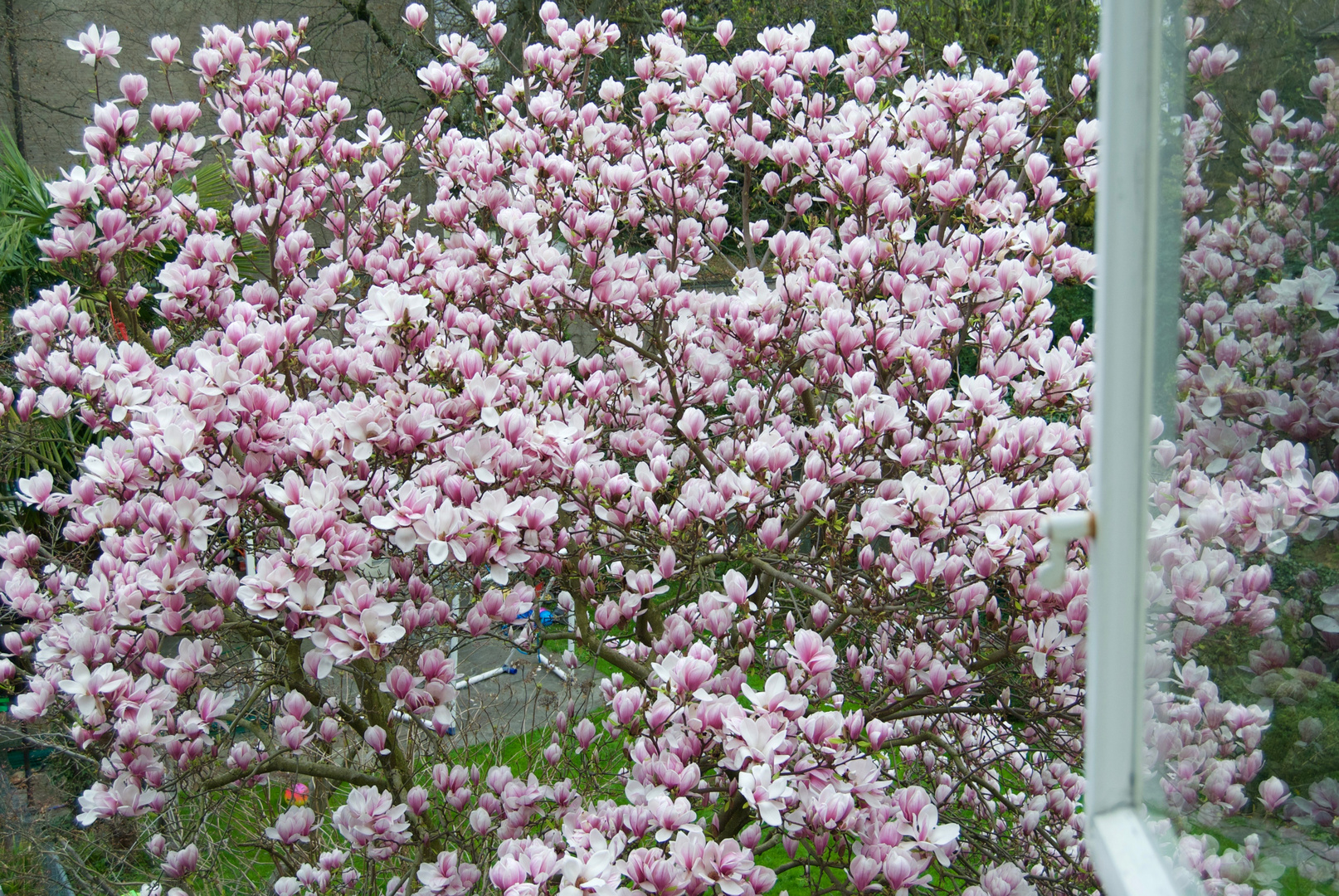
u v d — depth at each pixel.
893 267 3.41
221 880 3.21
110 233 3.13
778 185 4.08
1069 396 2.77
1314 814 0.91
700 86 3.83
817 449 2.76
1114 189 0.82
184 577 2.46
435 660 2.54
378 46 10.23
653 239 4.59
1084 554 2.30
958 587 2.40
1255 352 0.98
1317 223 0.90
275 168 3.61
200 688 2.77
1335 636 0.89
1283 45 0.93
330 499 2.39
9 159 6.12
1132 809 0.92
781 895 2.40
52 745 3.13
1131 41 0.82
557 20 4.13
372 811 2.60
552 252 3.16
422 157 4.32
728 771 2.45
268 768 2.82
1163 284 0.94
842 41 8.71
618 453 3.41
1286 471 0.95
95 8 9.18
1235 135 0.95
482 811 2.76
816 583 3.16
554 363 3.04
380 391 2.70
